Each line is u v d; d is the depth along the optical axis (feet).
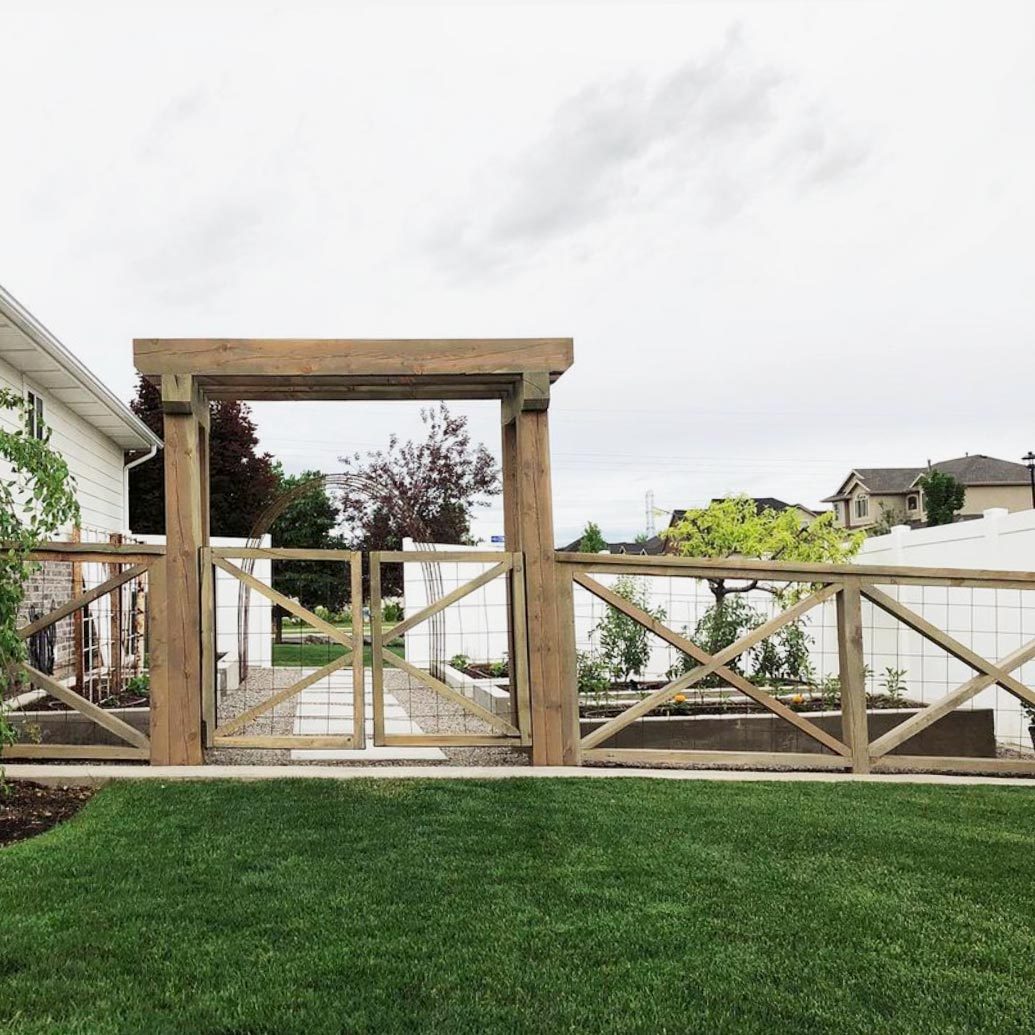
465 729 25.96
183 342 19.54
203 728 19.58
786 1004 8.89
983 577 21.12
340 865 12.71
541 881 12.19
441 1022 8.43
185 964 9.55
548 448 20.51
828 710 26.40
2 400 16.72
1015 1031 8.45
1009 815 16.26
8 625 15.75
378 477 69.10
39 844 13.57
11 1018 8.37
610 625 28.50
